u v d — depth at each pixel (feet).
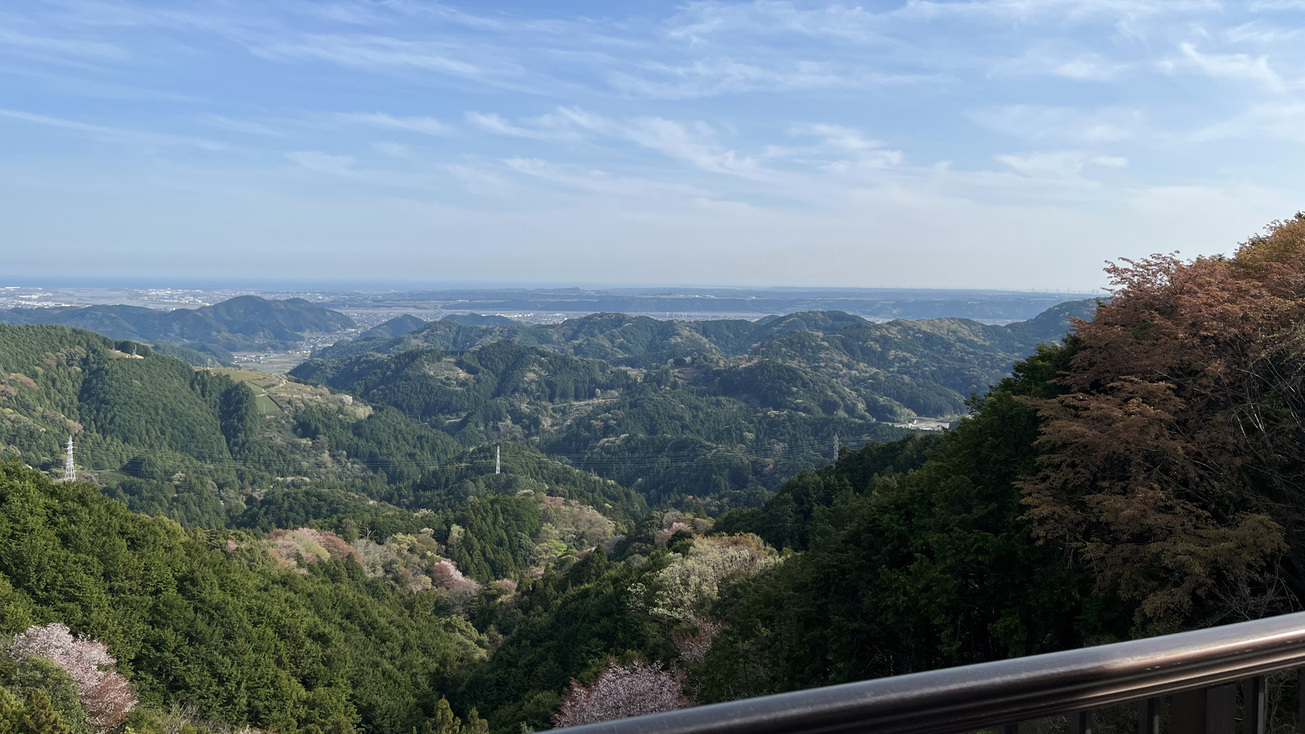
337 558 335.47
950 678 5.12
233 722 142.61
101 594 144.36
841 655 65.21
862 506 82.69
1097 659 5.58
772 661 75.25
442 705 150.30
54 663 115.75
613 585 176.65
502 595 331.57
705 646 103.65
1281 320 46.09
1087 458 50.08
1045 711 5.52
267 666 155.94
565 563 347.15
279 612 176.55
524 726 123.44
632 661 110.32
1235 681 6.30
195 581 165.68
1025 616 56.75
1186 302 47.93
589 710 99.40
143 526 172.45
